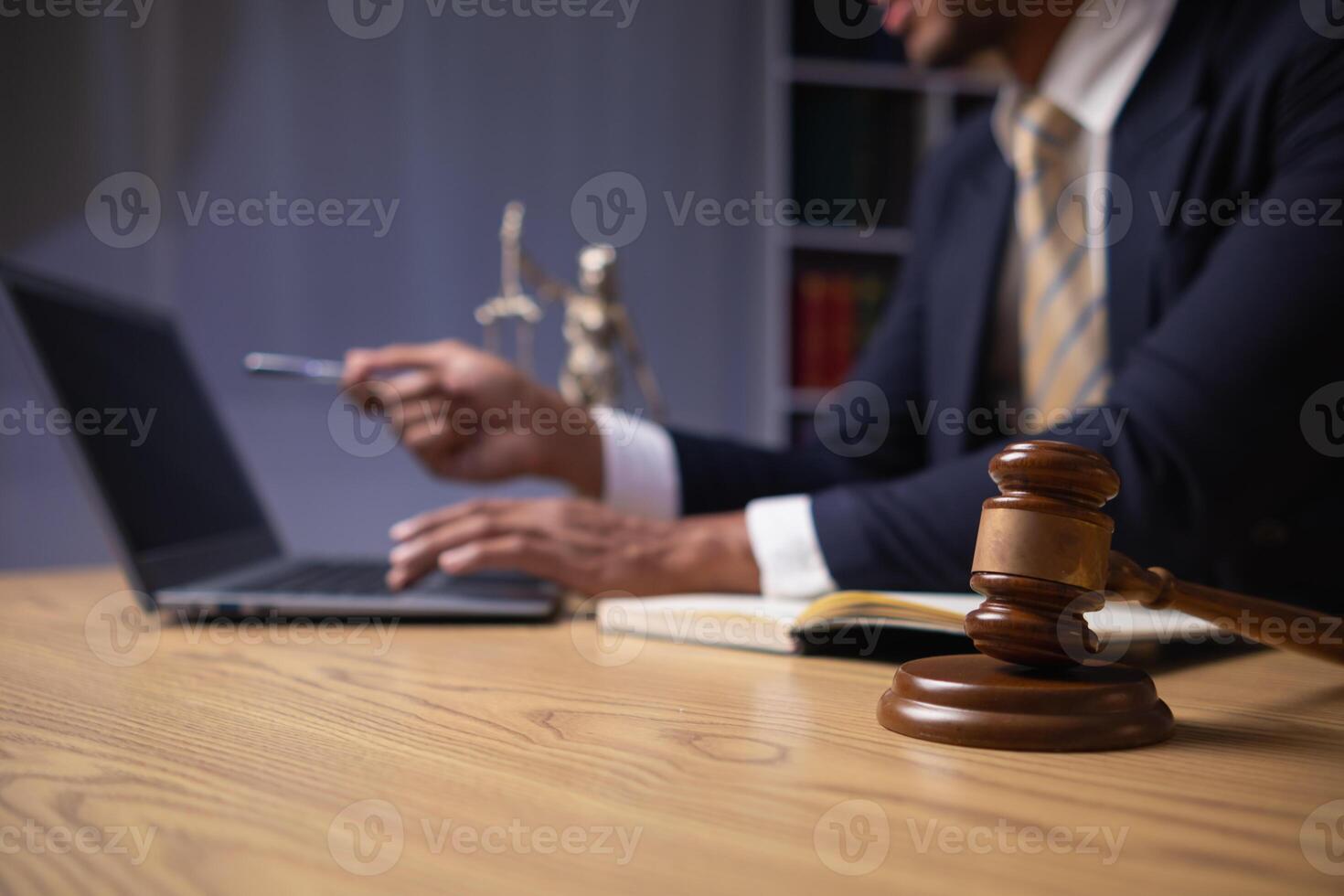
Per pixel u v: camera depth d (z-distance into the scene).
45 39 3.06
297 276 3.24
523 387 1.11
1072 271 1.26
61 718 0.48
